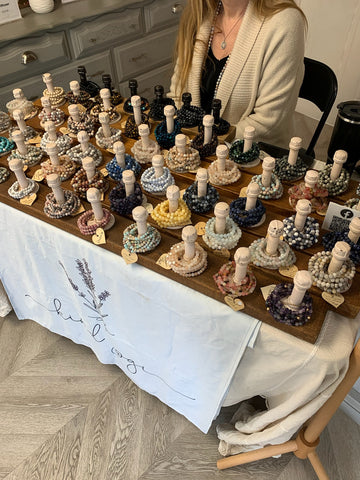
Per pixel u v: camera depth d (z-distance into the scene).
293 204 0.90
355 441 1.18
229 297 0.74
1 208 1.01
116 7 2.04
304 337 0.69
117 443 1.20
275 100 1.25
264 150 1.17
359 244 0.79
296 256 0.81
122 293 0.92
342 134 1.11
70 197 0.94
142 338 1.01
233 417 1.16
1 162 1.11
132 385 1.33
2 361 1.41
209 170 1.00
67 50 2.00
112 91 1.35
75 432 1.23
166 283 0.81
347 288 0.73
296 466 1.14
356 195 0.92
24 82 1.93
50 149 0.99
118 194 0.92
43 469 1.16
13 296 1.35
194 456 1.17
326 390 0.73
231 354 0.80
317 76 1.38
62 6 2.02
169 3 2.27
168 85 2.63
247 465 1.15
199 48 1.33
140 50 2.32
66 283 1.08
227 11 1.27
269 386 0.83
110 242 0.86
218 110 1.14
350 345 0.69
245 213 0.86
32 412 1.27
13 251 1.12
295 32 1.17
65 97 1.38
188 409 1.11
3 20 1.84
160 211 0.87
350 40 2.28
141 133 1.02
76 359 1.40
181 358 0.94
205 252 0.81
